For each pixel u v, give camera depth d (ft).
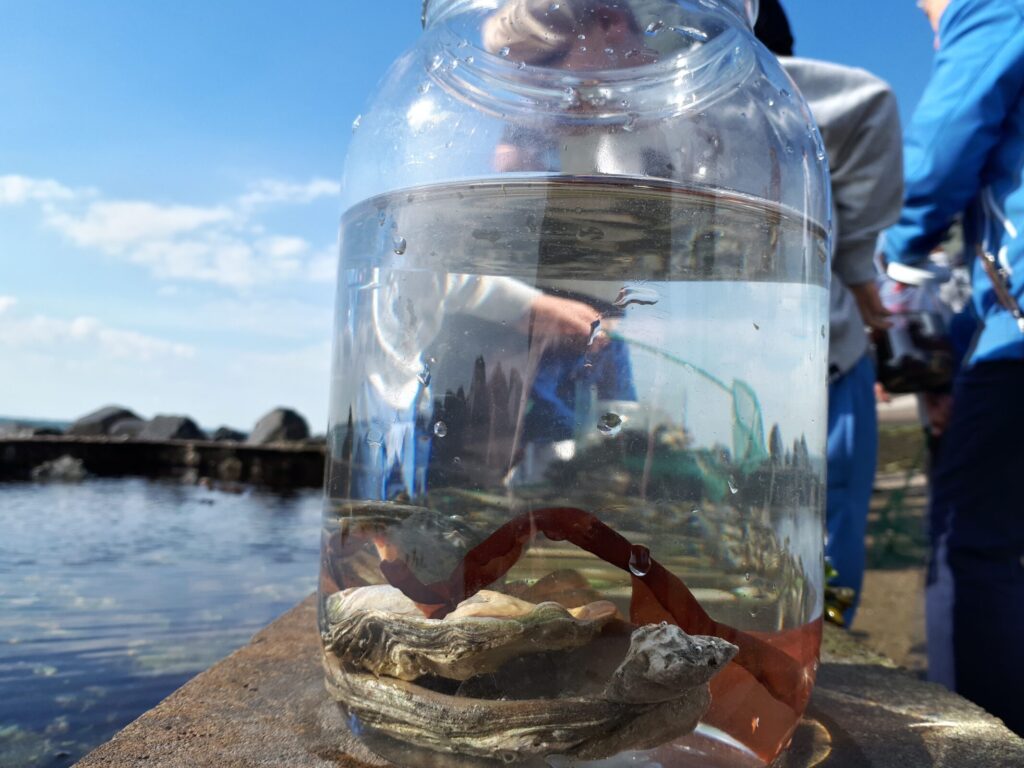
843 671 1.11
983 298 1.65
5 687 1.52
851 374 1.88
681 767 0.62
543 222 0.65
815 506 0.72
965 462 1.63
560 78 0.72
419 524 0.64
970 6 1.56
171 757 0.71
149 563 3.27
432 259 0.68
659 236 0.65
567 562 0.61
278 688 0.90
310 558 3.62
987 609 1.54
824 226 0.82
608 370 0.63
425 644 0.60
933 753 0.80
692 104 0.72
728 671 0.63
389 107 0.81
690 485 0.62
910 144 1.72
